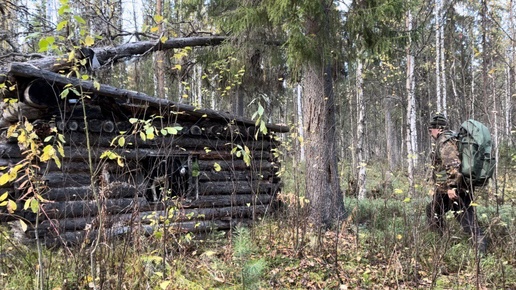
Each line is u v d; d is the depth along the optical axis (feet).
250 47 28.14
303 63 22.99
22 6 25.43
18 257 14.73
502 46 43.29
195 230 20.26
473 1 40.37
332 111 23.49
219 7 31.60
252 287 12.62
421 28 25.18
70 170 17.58
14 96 16.22
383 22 23.77
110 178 18.44
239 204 22.47
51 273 12.80
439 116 18.98
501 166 32.24
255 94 37.60
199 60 31.78
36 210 9.78
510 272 14.78
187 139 21.26
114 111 19.01
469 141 17.19
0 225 18.29
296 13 21.02
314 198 22.68
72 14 9.56
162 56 28.37
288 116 57.06
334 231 20.79
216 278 14.11
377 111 79.61
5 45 30.91
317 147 23.08
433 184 18.38
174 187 21.67
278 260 15.99
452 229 18.51
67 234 16.97
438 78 46.09
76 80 16.37
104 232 12.87
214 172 22.07
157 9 38.55
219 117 21.42
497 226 18.53
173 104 19.22
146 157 20.26
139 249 13.78
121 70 30.48
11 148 17.24
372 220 21.02
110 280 11.72
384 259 16.47
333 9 22.77
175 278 13.51
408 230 17.19
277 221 20.17
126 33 26.86
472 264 15.49
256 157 23.73
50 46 9.88
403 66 51.62
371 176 42.96
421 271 15.28
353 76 40.37
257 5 24.13
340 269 15.53
